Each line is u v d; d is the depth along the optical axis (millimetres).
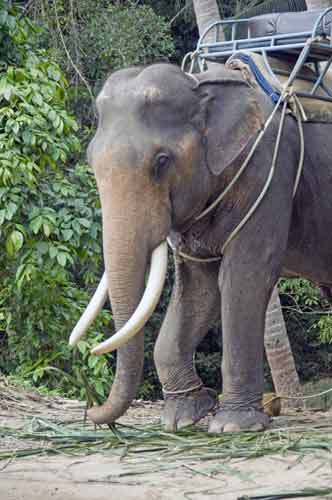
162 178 7352
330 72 8758
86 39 19594
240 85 7754
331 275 8727
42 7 18125
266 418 7703
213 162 7578
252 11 17719
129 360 7141
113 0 21969
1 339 14852
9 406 9492
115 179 7246
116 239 7207
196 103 7543
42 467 6547
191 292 8297
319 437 7293
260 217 7750
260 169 7746
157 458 6797
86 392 7836
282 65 8477
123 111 7379
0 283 12266
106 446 7195
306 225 8305
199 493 5766
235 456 6742
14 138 11086
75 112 20078
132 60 19500
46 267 11461
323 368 22359
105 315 12547
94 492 5785
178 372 8188
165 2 23984
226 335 7711
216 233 7812
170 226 7453
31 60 12031
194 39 24266
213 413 8273
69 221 11516
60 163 13320
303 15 8352
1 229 11195
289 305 21578
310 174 8195
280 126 7828
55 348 12273
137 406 10859
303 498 5598
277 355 14094
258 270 7730
